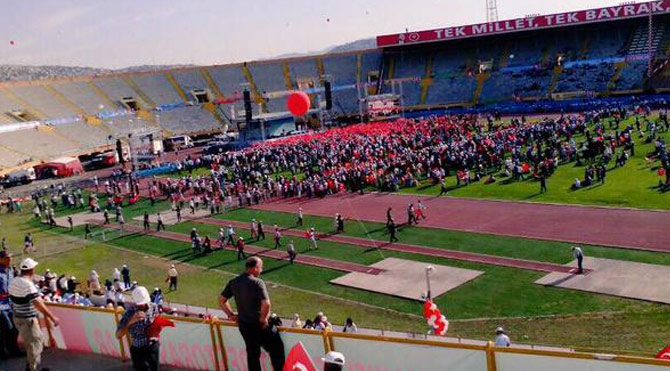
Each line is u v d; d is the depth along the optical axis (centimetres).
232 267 4294
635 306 2875
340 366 732
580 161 5950
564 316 2867
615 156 5853
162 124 11581
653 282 3112
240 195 6200
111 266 4622
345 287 3625
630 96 9556
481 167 6119
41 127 10456
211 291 3797
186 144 10956
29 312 1102
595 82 10119
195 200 6350
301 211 5291
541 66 10912
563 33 11194
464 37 11400
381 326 3002
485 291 3300
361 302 3366
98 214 6556
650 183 4912
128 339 1231
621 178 5184
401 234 4559
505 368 912
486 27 11150
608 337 2592
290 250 4209
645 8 9725
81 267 4656
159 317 1048
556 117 8606
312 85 12619
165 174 8444
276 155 7906
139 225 5869
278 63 13138
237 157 8225
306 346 1038
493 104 10744
